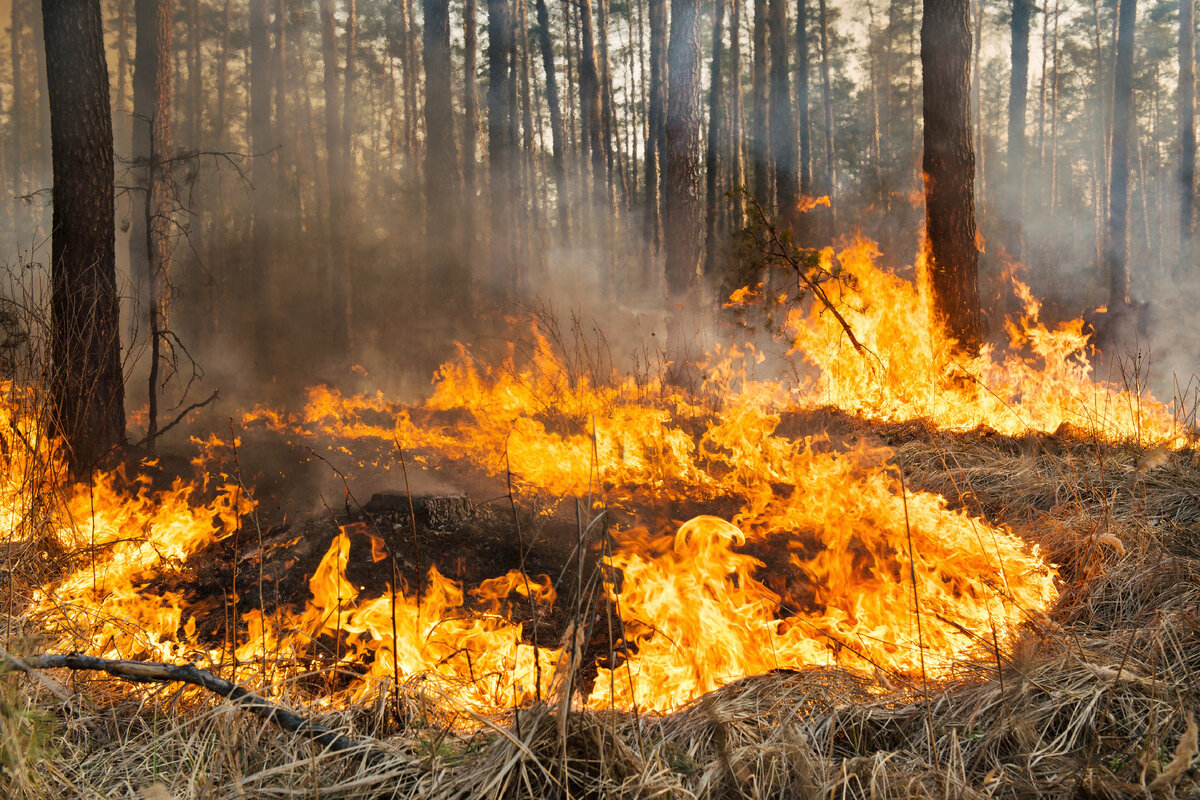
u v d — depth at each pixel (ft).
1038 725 6.99
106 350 16.37
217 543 13.15
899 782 6.23
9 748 6.39
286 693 8.46
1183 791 5.89
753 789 6.26
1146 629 8.75
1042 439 17.88
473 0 54.19
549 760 6.35
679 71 28.48
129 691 8.57
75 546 12.55
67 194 16.31
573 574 12.00
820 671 8.63
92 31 16.49
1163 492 13.39
